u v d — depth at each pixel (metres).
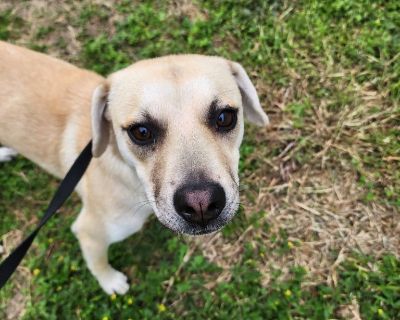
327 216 0.45
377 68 0.51
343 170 0.47
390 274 0.41
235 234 0.45
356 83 0.51
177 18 0.55
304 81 0.51
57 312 0.42
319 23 0.53
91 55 0.53
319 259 0.44
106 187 0.33
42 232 0.45
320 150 0.48
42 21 0.56
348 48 0.52
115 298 0.41
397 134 0.48
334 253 0.44
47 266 0.44
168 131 0.27
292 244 0.44
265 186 0.47
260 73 0.51
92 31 0.55
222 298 0.42
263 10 0.54
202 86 0.28
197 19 0.54
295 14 0.54
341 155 0.47
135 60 0.53
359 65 0.51
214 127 0.28
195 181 0.25
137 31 0.54
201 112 0.27
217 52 0.53
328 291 0.41
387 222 0.44
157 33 0.54
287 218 0.45
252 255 0.44
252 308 0.41
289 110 0.50
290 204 0.46
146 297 0.42
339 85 0.50
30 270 0.44
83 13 0.55
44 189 0.48
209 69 0.29
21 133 0.38
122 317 0.41
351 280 0.42
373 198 0.45
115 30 0.55
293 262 0.44
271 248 0.44
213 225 0.26
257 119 0.34
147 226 0.45
